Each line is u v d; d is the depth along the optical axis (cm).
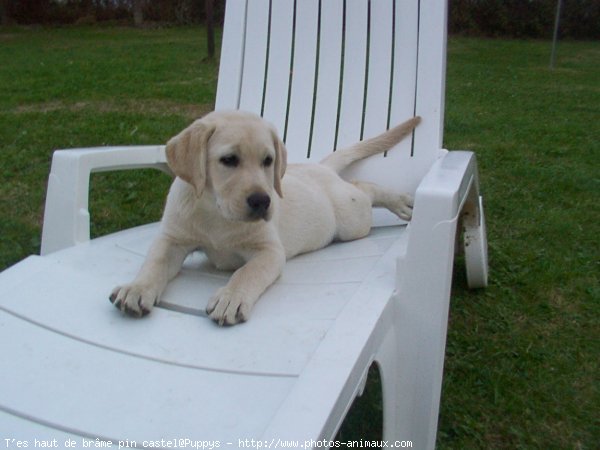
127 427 51
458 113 249
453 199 66
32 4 625
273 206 76
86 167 85
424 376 68
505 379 86
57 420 52
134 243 86
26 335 62
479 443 75
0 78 305
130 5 641
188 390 55
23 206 142
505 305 105
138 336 62
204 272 80
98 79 304
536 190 158
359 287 70
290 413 50
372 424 80
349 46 112
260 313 66
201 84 288
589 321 100
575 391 84
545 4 553
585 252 124
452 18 569
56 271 73
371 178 106
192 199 76
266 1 115
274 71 115
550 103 275
